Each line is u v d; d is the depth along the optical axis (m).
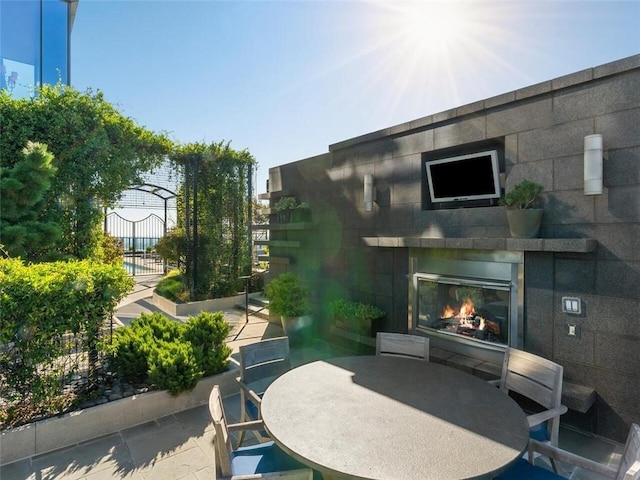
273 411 2.15
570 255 3.52
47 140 6.26
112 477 2.73
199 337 4.36
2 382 3.12
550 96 3.70
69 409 3.28
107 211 8.21
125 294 3.90
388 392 2.42
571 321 3.51
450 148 4.70
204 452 3.06
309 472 1.92
